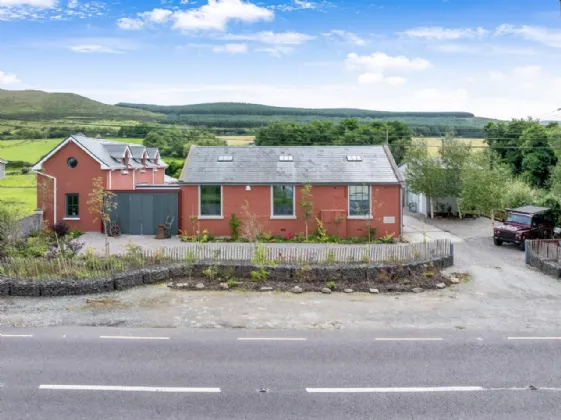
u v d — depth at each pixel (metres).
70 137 31.22
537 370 11.15
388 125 78.00
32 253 23.28
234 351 12.12
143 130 90.19
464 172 34.09
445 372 10.97
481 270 22.02
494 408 9.34
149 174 41.50
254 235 28.00
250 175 30.08
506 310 16.12
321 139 76.38
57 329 13.66
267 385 10.19
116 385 10.06
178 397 9.59
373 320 14.86
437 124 107.94
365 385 10.26
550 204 30.66
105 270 18.89
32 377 10.38
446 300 17.20
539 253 23.12
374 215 29.77
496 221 37.75
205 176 30.06
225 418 8.83
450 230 33.81
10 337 12.94
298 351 12.18
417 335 13.54
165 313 15.25
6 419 8.61
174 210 30.59
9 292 16.86
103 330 13.62
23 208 34.03
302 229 29.78
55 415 8.80
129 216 30.83
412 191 39.97
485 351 12.33
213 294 17.41
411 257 21.70
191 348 12.29
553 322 14.90
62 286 17.00
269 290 17.92
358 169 30.78
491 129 61.53
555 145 46.69
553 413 9.17
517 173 57.50
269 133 76.75
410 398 9.70
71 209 31.84
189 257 20.45
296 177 29.95
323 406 9.33
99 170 31.34
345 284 18.67
